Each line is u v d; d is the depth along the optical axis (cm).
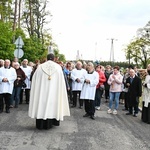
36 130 820
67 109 858
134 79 1173
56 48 5203
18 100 1250
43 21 3975
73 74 1338
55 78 839
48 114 827
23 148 641
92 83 1045
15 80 1225
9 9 3300
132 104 1172
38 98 831
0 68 1107
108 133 828
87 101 1062
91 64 1074
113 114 1193
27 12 3666
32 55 3000
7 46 2050
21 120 961
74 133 805
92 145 691
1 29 2122
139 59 7456
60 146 670
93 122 982
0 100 1098
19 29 2989
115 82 1207
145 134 847
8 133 774
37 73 841
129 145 712
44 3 3884
